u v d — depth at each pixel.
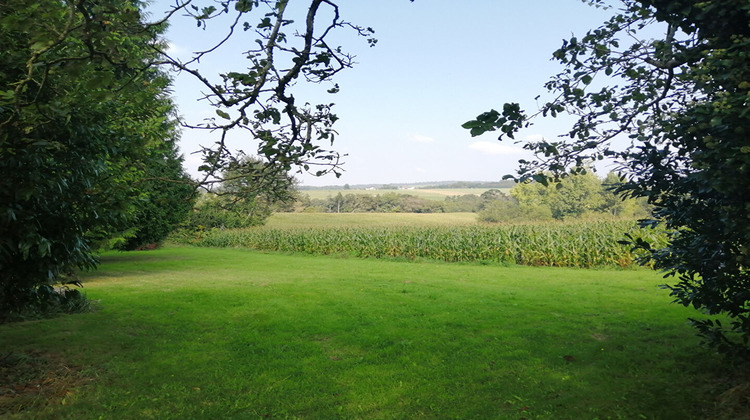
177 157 15.33
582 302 9.45
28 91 4.18
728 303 4.11
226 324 7.51
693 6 3.48
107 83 3.03
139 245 16.91
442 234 21.69
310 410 4.36
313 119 3.55
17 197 4.22
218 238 31.16
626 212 34.28
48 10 3.17
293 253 25.91
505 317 8.03
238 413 4.28
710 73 3.58
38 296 5.32
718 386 4.54
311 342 6.52
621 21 4.01
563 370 5.30
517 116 3.08
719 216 3.81
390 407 4.42
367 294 10.50
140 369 5.38
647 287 11.63
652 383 4.79
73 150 4.85
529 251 18.73
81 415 4.19
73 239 4.98
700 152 3.51
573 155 3.96
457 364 5.58
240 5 2.87
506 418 4.12
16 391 4.67
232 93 3.12
